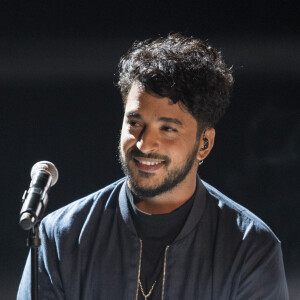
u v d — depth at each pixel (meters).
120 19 32.44
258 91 26.36
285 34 31.36
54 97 26.20
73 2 32.50
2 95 26.25
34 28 31.86
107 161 20.97
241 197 18.80
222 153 21.36
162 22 32.50
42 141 22.28
